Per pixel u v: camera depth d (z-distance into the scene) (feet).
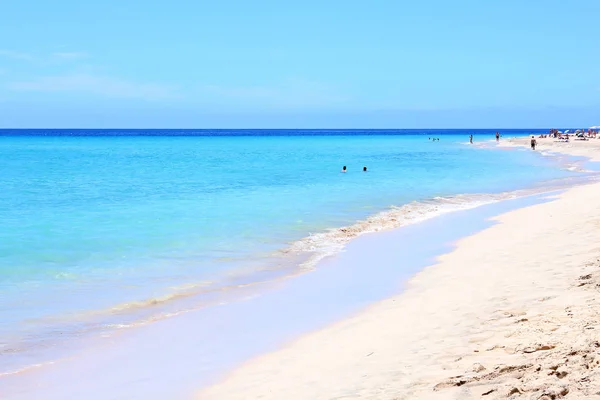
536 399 17.24
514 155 212.84
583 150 215.51
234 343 28.76
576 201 72.23
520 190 98.58
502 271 37.42
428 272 41.39
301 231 61.46
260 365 25.38
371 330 28.50
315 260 48.70
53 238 56.18
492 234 54.75
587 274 32.81
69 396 23.09
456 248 49.90
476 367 20.79
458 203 83.15
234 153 260.21
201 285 41.04
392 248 52.19
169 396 22.67
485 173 135.74
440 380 20.20
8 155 233.14
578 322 23.99
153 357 27.32
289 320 32.14
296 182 115.65
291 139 570.46
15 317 33.71
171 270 45.24
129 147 336.49
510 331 24.58
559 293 29.73
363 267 45.01
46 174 135.03
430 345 24.58
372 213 73.77
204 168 159.02
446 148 304.30
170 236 57.98
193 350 28.04
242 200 86.17
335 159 207.82
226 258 49.37
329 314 32.76
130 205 80.23
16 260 47.29
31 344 29.43
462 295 32.73
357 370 22.81
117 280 42.22
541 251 42.19
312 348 26.94
